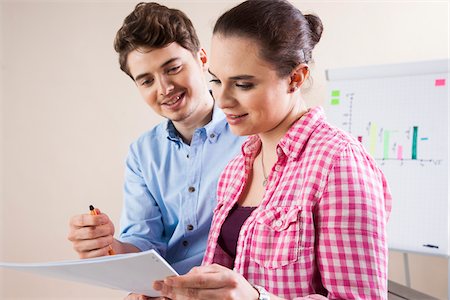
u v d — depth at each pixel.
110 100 2.92
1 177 3.01
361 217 0.87
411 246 2.16
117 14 2.90
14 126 2.99
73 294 3.01
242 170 1.12
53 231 2.99
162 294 0.86
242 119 0.96
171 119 1.48
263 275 0.96
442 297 2.58
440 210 2.13
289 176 0.98
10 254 3.01
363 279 0.85
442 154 2.16
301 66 0.95
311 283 0.92
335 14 2.69
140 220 1.61
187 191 1.56
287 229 0.93
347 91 2.36
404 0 2.62
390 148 2.25
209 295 0.81
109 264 0.82
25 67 2.97
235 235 1.06
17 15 2.96
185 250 1.58
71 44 2.94
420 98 2.22
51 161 2.98
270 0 0.94
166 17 1.38
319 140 0.96
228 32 0.92
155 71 1.39
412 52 2.62
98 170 2.95
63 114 2.96
